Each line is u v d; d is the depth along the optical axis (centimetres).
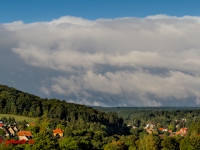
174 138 18550
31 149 13850
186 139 17150
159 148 18000
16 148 14888
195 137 17125
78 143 17650
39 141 13938
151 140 17638
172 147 17738
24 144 15650
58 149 14288
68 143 16900
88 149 18412
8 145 15338
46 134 14362
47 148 13738
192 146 16475
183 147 16912
